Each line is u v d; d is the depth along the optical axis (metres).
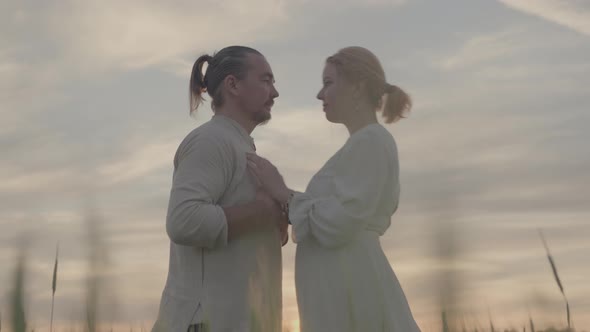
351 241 2.93
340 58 3.20
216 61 3.58
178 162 3.35
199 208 3.09
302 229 3.01
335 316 2.87
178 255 3.29
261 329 1.58
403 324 2.84
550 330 0.58
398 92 3.10
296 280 3.10
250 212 3.17
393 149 3.08
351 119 3.22
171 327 3.18
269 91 3.59
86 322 0.56
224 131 3.38
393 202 3.07
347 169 3.03
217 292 3.14
